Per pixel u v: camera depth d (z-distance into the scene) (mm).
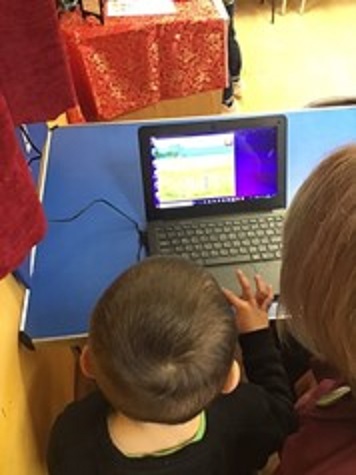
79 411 852
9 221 806
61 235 1186
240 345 978
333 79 3084
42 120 899
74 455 800
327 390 767
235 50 2746
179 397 679
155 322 668
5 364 955
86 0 2254
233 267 1088
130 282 701
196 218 1166
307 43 3355
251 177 1153
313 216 569
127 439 767
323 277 542
